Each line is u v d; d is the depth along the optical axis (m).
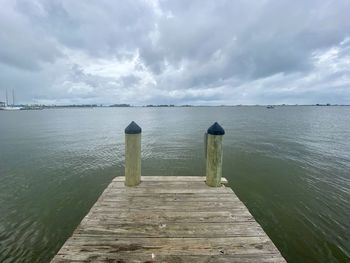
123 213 3.72
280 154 16.77
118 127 40.53
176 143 22.09
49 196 9.34
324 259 5.66
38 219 7.52
